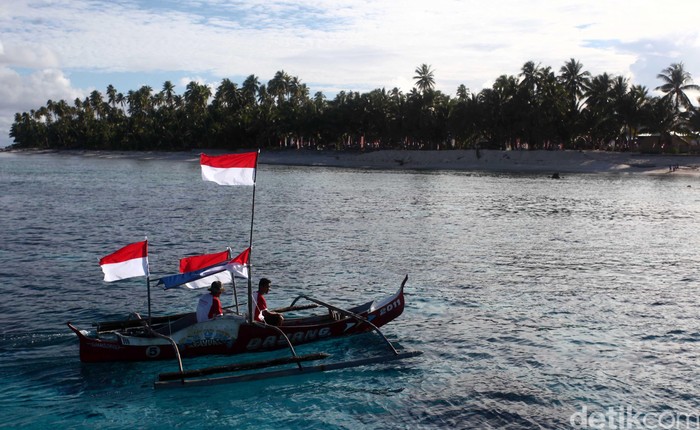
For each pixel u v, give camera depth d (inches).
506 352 632.4
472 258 1144.8
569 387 546.6
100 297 842.2
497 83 4672.7
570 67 4591.5
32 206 2032.5
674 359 611.2
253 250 1219.2
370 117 5270.7
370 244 1299.2
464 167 4473.4
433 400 521.0
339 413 497.7
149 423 478.6
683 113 4222.4
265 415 494.0
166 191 2716.5
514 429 472.1
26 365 584.7
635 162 4057.6
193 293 866.1
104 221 1652.3
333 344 647.8
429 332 694.5
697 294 870.4
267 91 6742.1
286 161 5260.8
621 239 1384.1
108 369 574.9
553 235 1439.5
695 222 1690.5
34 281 926.4
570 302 824.9
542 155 4323.3
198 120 6589.6
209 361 589.9
